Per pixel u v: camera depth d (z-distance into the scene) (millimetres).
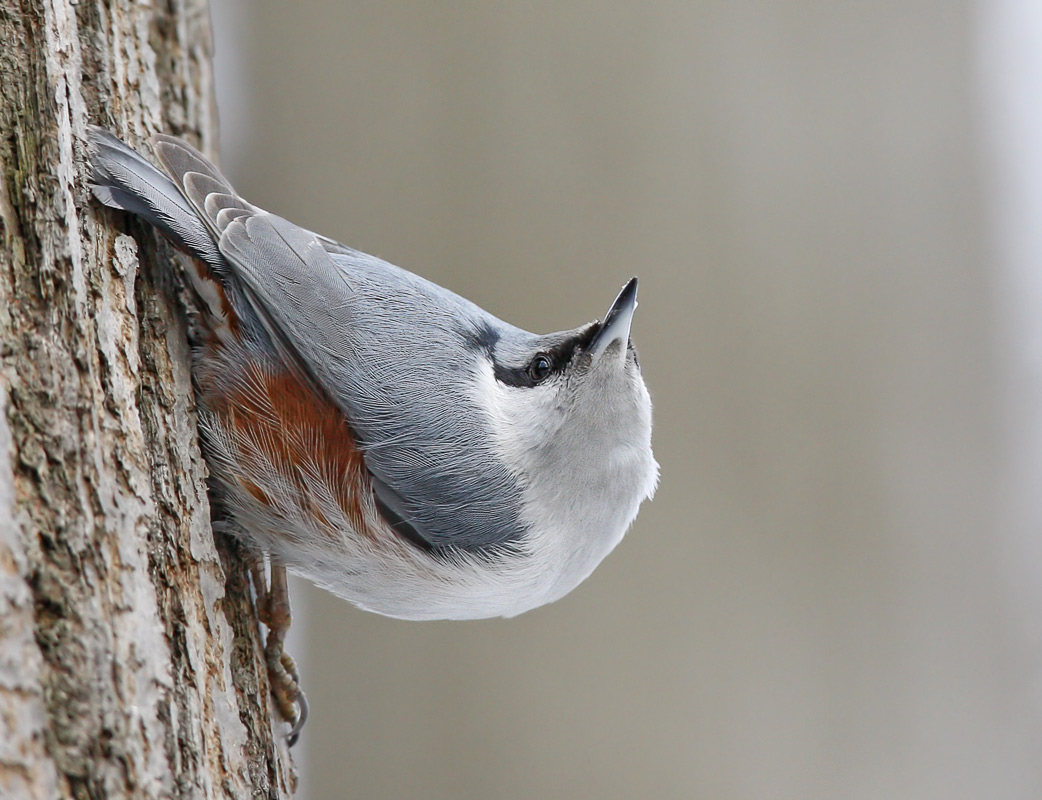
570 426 5598
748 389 7781
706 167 7762
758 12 7879
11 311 3572
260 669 4656
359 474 5027
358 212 7523
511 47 7645
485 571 5414
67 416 3566
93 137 4379
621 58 7727
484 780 7422
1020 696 7770
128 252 4270
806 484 7777
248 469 4961
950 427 7934
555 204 7621
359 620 7566
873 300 7895
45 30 3918
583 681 7535
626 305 5625
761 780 7523
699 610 7633
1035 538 7871
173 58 5328
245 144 7543
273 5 7652
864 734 7676
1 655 3146
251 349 4891
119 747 3320
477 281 7551
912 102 8008
